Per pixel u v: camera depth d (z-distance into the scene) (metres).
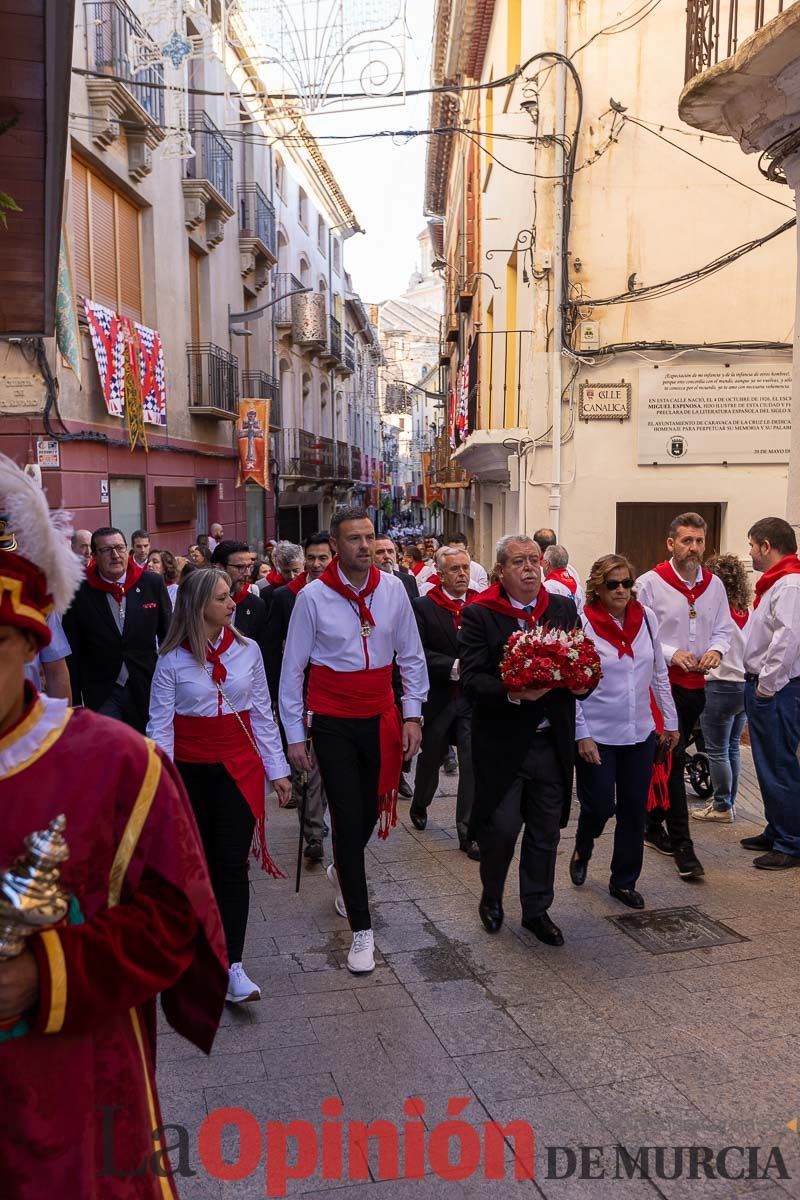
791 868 5.37
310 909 4.96
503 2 13.98
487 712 4.43
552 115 10.47
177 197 15.86
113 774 1.58
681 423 10.72
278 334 27.28
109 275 13.04
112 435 12.60
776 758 5.33
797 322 6.05
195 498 16.67
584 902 4.93
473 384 17.66
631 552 11.03
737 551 10.84
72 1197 1.50
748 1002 3.81
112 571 6.03
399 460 92.50
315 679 4.34
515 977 4.08
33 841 1.42
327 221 35.41
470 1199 2.68
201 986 1.74
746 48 5.34
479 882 5.29
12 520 1.53
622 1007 3.79
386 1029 3.64
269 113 11.41
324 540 6.91
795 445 6.05
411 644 4.54
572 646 4.10
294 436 29.20
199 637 3.88
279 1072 3.34
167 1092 3.22
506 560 4.46
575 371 10.68
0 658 1.48
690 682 5.45
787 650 5.15
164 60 11.80
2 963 1.39
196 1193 2.71
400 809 6.92
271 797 7.57
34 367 10.12
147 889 1.63
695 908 4.82
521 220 11.98
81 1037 1.54
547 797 4.42
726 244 10.55
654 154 10.49
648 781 4.77
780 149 5.95
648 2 10.34
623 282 10.62
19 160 5.18
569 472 10.81
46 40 4.12
